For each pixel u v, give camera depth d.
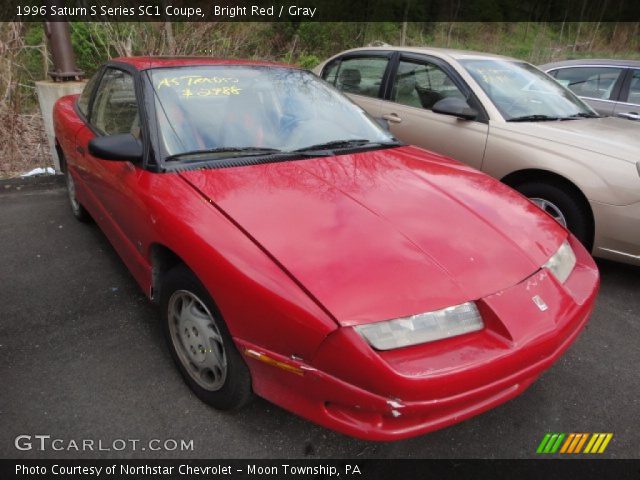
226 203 2.16
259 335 1.85
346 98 3.41
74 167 3.71
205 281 1.99
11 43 6.13
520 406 2.40
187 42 8.00
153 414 2.24
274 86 3.12
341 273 1.81
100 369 2.51
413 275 1.85
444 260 1.94
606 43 20.80
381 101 4.98
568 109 4.39
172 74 2.91
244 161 2.55
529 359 1.86
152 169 2.47
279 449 2.09
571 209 3.61
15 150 5.91
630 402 2.46
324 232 2.01
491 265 1.98
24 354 2.60
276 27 11.70
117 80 3.23
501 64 4.63
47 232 4.12
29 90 6.57
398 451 2.12
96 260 3.65
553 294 2.03
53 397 2.31
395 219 2.15
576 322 2.07
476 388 1.76
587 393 2.51
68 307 3.05
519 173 3.89
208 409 2.27
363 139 3.05
